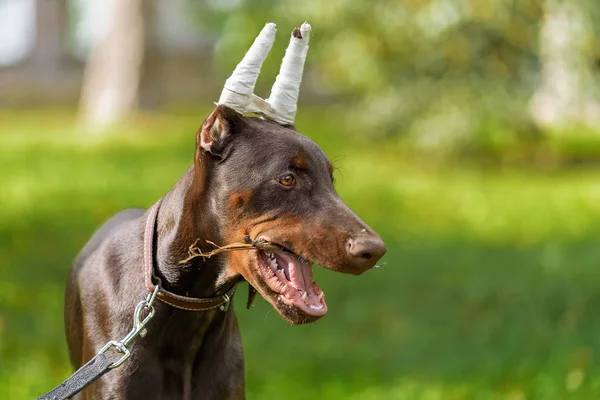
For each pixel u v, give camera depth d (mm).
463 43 18281
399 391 7379
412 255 11781
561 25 18047
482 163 20188
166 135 24547
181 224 4207
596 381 7113
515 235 13141
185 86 34500
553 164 20203
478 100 18781
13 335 8422
